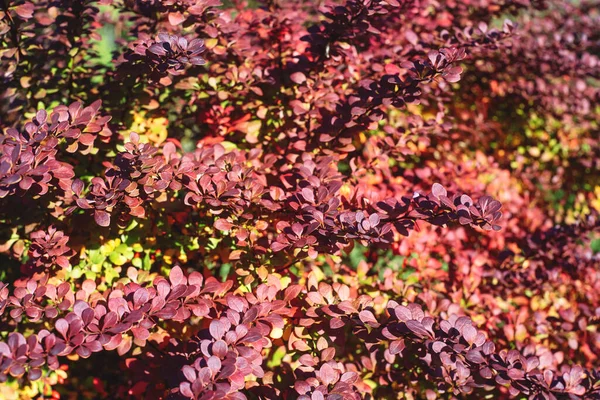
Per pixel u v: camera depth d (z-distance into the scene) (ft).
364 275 9.11
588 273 10.45
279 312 6.61
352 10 7.63
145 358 7.98
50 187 7.53
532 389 6.06
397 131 9.73
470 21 11.92
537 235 10.25
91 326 5.73
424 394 8.77
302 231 6.89
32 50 9.18
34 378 5.32
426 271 9.57
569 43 12.97
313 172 7.95
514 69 12.58
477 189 10.20
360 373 8.55
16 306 6.82
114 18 12.54
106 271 8.32
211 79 9.14
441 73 7.04
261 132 9.43
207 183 7.09
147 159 6.99
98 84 10.02
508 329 9.07
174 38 6.85
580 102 12.80
